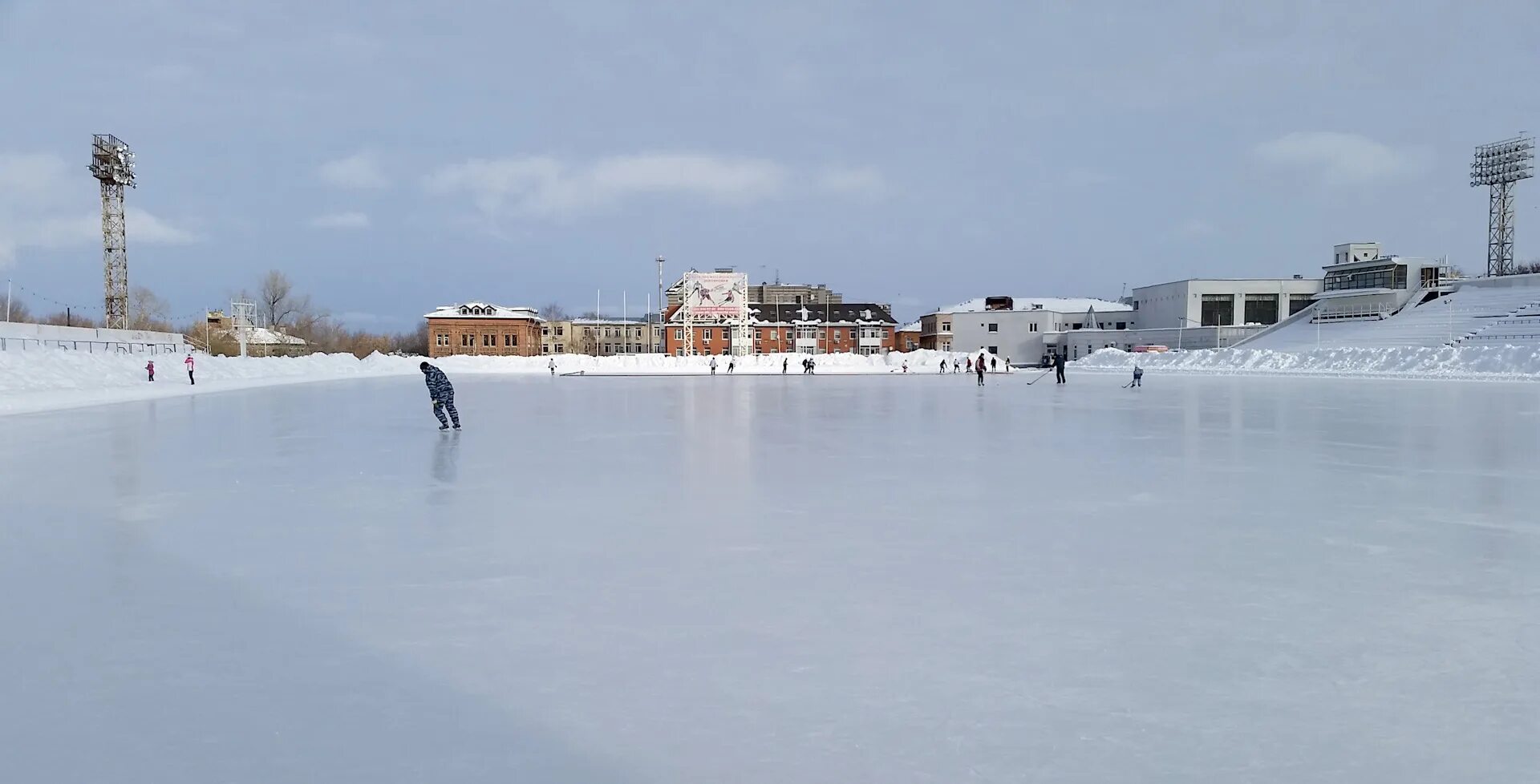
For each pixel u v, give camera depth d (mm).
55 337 42844
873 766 3422
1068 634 5008
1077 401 29312
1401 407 24516
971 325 102250
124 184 62281
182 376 42094
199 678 4387
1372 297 70688
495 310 100500
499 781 3330
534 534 7848
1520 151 73562
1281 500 9602
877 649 4762
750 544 7422
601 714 3934
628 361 76125
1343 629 5074
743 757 3518
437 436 17297
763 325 104750
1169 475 11578
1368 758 3486
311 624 5238
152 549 7254
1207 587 6027
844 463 13031
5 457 13797
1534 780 3287
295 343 82875
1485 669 4426
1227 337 80062
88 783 3326
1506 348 42375
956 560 6832
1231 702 4035
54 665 4570
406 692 4195
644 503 9508
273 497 9914
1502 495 9922
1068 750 3557
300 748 3615
